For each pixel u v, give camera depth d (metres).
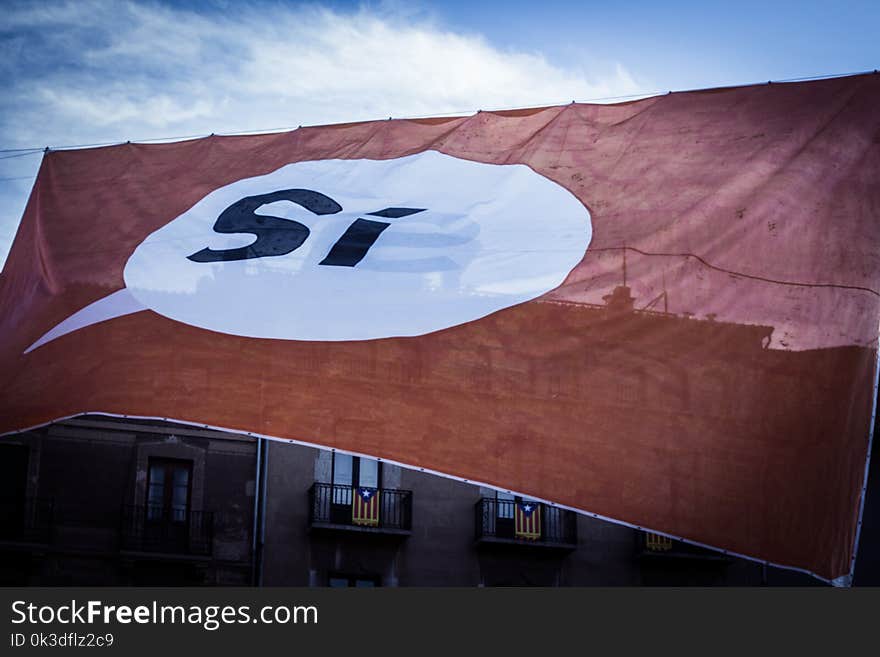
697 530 22.22
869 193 24.62
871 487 37.69
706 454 22.53
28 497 36.22
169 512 37.25
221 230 25.25
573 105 27.33
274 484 38.22
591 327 23.16
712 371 22.91
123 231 25.77
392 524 38.66
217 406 22.61
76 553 36.16
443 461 22.38
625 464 22.44
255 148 27.81
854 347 23.25
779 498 22.52
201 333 23.28
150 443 37.62
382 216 25.20
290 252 24.52
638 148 25.94
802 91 26.28
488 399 22.75
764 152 25.23
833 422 22.92
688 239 24.06
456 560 38.94
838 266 23.83
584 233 24.44
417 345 23.03
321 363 22.92
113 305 23.94
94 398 22.61
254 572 37.22
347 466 38.97
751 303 23.41
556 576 39.34
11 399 22.80
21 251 26.55
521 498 39.66
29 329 24.08
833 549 22.80
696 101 26.69
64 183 27.47
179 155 27.86
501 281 23.69
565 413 22.67
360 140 27.56
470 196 25.67
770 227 24.17
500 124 27.36
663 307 23.30
